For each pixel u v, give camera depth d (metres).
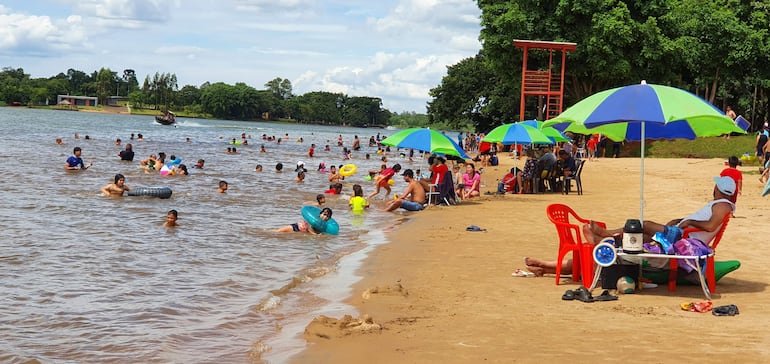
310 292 9.71
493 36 52.72
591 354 6.48
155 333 7.68
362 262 11.90
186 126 117.50
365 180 30.52
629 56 51.12
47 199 19.03
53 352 6.95
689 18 56.88
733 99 74.12
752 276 10.04
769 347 6.60
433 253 12.70
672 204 20.05
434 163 21.30
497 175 35.16
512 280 10.24
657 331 7.25
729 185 9.30
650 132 10.86
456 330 7.46
